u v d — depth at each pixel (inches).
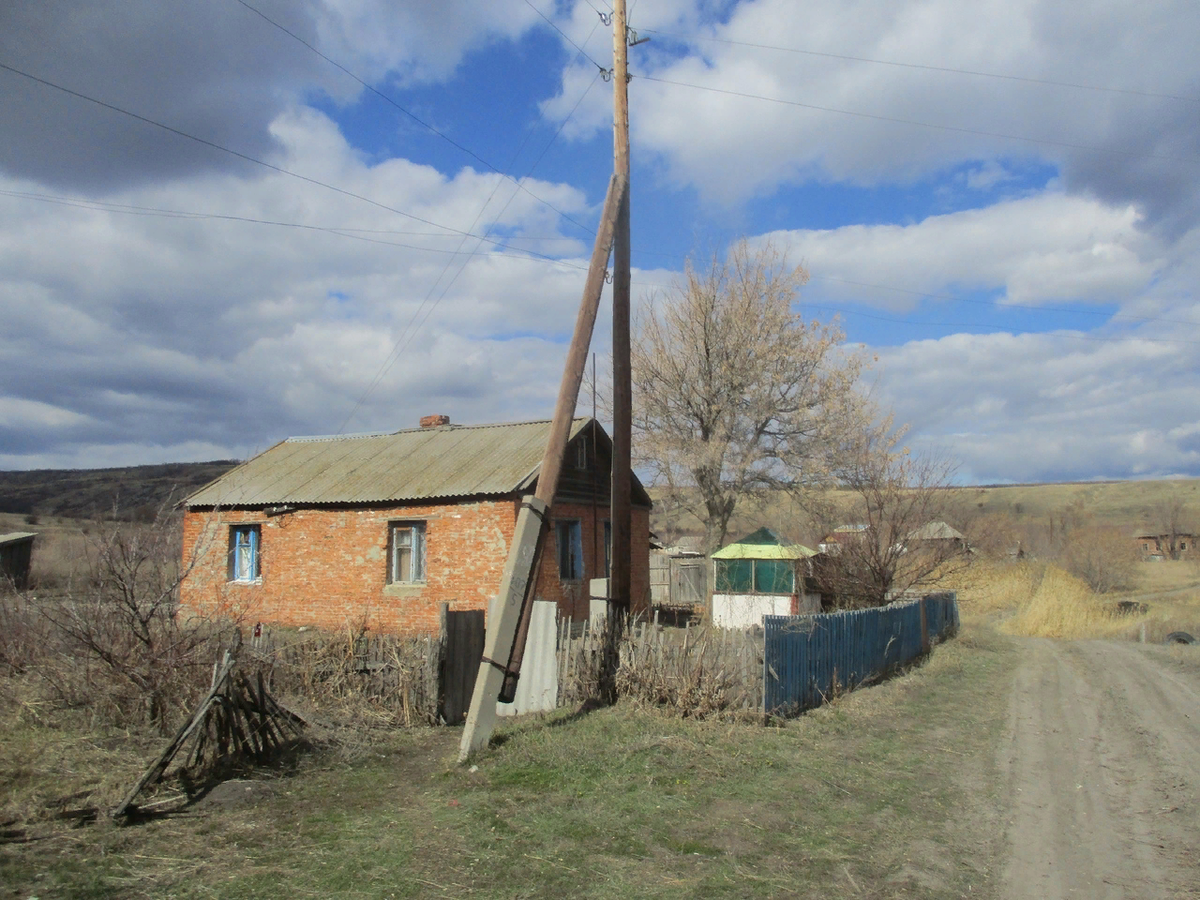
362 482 818.2
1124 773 352.8
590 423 833.5
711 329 1011.9
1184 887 222.2
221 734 290.8
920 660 727.7
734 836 248.7
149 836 229.6
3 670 370.3
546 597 761.6
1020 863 239.3
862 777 323.3
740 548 945.5
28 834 224.5
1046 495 5044.3
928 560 865.5
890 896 210.5
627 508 449.4
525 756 321.7
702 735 359.9
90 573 346.6
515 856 225.9
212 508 842.8
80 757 290.2
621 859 226.7
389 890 201.3
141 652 330.6
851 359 1014.4
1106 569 2108.8
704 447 991.0
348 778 294.7
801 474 995.3
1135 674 705.0
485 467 777.6
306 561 807.7
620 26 487.5
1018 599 1625.2
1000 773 345.7
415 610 753.6
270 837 233.9
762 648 404.8
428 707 380.5
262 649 368.5
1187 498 4542.3
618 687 416.8
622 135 476.1
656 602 1190.3
